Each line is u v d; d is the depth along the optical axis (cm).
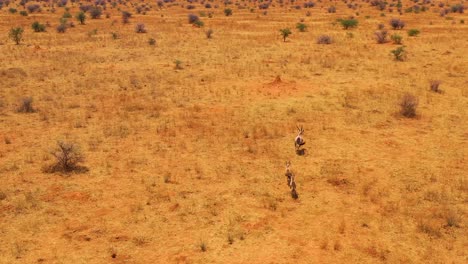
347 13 7312
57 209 1173
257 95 2306
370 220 1117
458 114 1986
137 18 6769
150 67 3102
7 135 1733
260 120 1900
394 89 2409
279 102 2175
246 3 9931
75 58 3425
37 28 5169
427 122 1883
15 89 2462
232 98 2256
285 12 7638
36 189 1281
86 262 959
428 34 4700
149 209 1172
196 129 1784
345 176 1365
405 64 3120
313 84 2545
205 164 1450
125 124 1853
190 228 1086
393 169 1418
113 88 2492
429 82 2552
